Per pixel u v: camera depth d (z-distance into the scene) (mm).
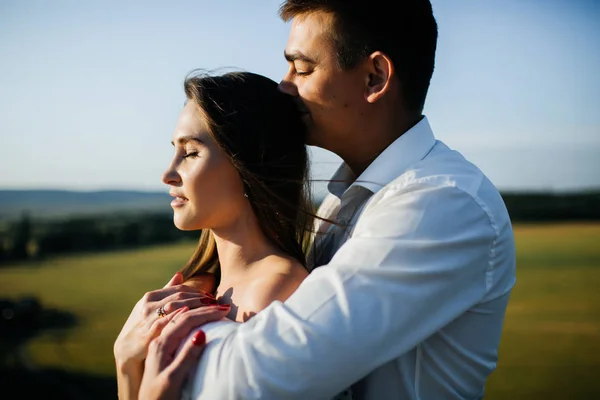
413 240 1142
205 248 1573
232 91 1369
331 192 1610
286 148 1417
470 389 1323
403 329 1104
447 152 1394
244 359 1062
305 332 1059
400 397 1237
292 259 1386
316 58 1369
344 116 1390
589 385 5707
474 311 1262
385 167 1381
